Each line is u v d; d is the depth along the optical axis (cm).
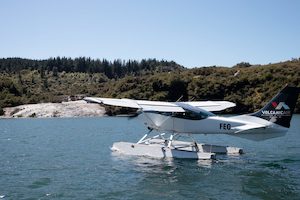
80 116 7588
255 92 7406
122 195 1285
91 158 2066
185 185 1413
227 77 7950
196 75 8850
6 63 17812
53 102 8969
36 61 18950
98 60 18850
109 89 9388
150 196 1271
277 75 7588
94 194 1298
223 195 1277
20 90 9969
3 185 1434
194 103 2266
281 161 1902
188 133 2036
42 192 1328
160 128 2080
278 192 1309
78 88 11388
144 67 19925
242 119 1939
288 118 1862
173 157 2002
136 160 1948
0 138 3362
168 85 7925
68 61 18575
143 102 1978
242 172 1628
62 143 2897
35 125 5159
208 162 1870
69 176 1593
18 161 2008
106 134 3678
